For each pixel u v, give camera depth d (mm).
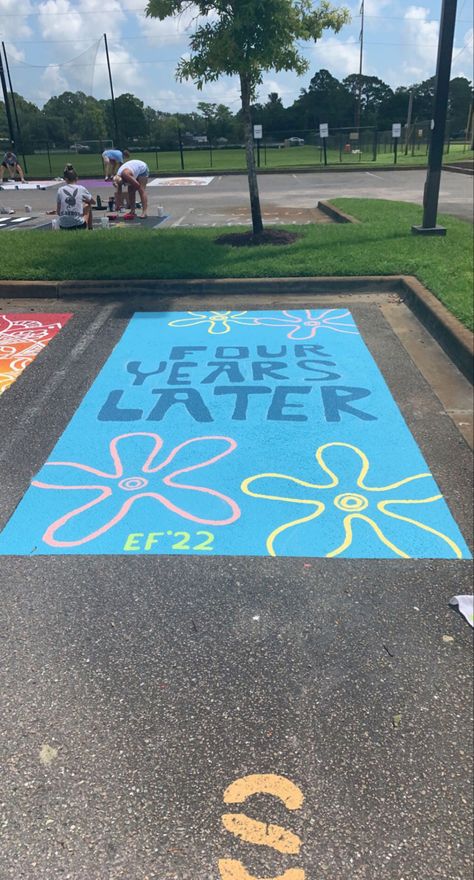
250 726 2180
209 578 2896
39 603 2752
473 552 3061
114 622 2641
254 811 1911
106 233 11211
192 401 4777
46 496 3559
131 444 4141
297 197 19016
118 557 3047
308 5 9039
